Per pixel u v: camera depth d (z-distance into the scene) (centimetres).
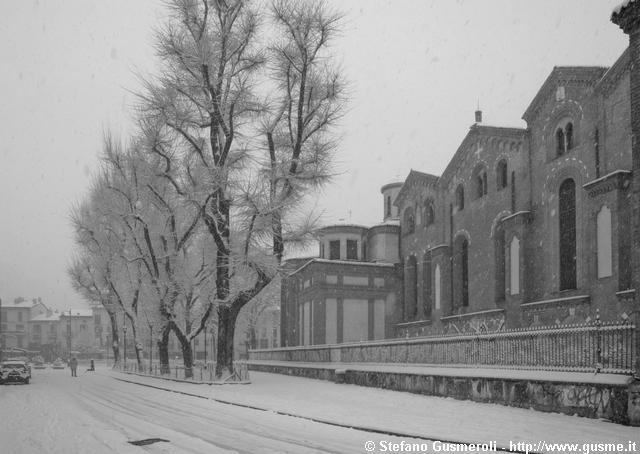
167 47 2931
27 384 3506
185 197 3070
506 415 1536
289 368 3994
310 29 2969
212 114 3020
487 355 2078
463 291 4156
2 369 3425
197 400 2183
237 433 1299
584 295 2820
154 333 4434
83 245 5019
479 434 1227
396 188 6078
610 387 1402
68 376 4669
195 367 3644
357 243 5422
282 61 3031
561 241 3105
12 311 13350
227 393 2423
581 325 1677
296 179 2961
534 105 3341
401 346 2736
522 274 3322
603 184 2683
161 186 3547
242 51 3064
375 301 5038
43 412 1830
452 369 2191
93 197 4438
